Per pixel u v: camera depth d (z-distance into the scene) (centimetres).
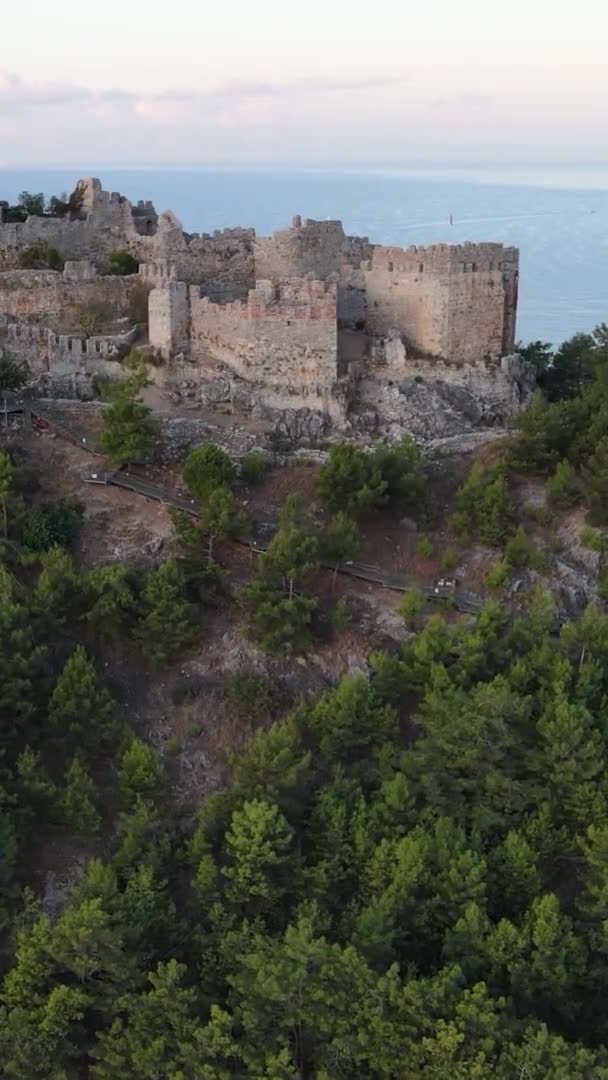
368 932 7438
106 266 14288
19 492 11100
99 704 8988
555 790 8525
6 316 12862
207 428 11844
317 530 10694
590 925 7731
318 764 9012
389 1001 7106
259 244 13375
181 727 9675
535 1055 6794
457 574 10812
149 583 9819
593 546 10775
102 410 11431
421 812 8338
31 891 7762
